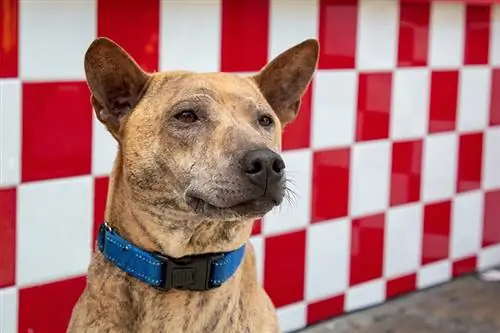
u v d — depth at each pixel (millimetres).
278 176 2262
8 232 3211
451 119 4566
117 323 2486
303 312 4117
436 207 4598
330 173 4094
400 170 4383
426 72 4402
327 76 3990
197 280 2461
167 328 2473
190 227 2412
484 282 4758
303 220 4031
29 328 3322
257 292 2666
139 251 2451
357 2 4047
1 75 3090
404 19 4254
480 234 4867
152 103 2469
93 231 3406
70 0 3193
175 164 2383
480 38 4625
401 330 4129
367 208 4277
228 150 2297
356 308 4332
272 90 2756
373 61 4160
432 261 4641
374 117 4215
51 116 3227
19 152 3178
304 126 3951
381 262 4395
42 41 3158
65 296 3393
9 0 3068
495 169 4863
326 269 4172
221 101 2449
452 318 4281
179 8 3461
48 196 3273
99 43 2465
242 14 3652
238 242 2506
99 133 3352
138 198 2439
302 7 3844
